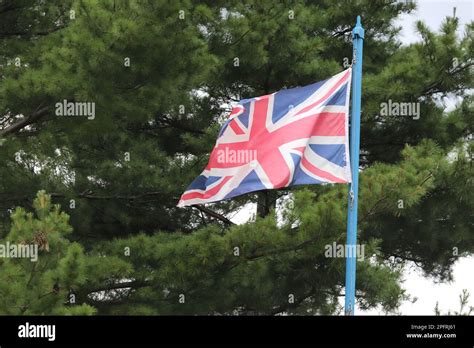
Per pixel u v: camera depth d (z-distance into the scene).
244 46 54.62
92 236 59.22
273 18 56.62
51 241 33.66
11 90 43.03
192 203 41.53
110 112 44.19
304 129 40.72
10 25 54.09
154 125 64.44
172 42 42.72
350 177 40.28
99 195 56.59
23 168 54.62
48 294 34.25
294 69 60.16
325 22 64.38
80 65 41.78
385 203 44.91
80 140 49.47
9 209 55.25
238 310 57.72
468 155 52.81
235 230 46.41
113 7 41.81
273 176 40.50
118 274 46.09
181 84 46.25
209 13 47.19
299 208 46.22
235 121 41.31
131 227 60.47
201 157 58.66
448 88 59.66
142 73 43.22
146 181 56.22
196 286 51.31
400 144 64.69
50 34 49.25
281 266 51.12
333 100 41.06
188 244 47.53
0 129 48.62
